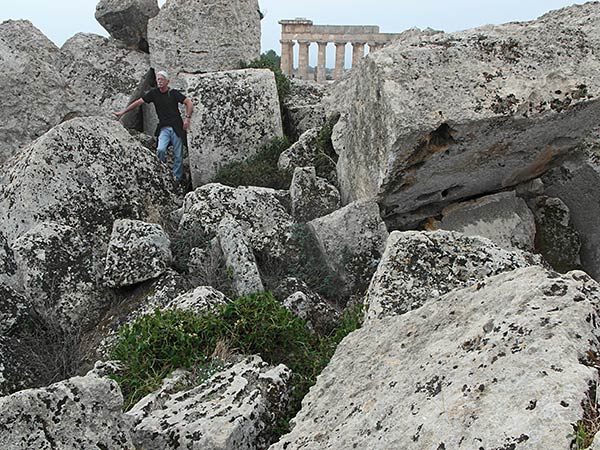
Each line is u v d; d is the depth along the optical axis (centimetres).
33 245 661
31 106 1072
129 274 653
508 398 270
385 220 734
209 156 936
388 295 483
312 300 603
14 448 313
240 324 500
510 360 290
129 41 1360
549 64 641
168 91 969
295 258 691
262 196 759
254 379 440
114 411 347
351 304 626
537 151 691
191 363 474
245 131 945
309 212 756
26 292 647
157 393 442
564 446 234
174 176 900
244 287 629
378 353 381
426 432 284
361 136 723
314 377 458
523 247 739
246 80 964
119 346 520
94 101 1229
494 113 612
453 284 491
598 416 247
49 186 751
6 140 1059
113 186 795
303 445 345
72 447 326
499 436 253
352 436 323
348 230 679
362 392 358
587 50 655
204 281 643
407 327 385
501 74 633
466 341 327
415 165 648
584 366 268
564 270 764
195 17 1199
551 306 310
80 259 678
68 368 594
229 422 397
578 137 695
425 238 523
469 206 751
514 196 764
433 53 641
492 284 368
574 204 790
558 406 249
